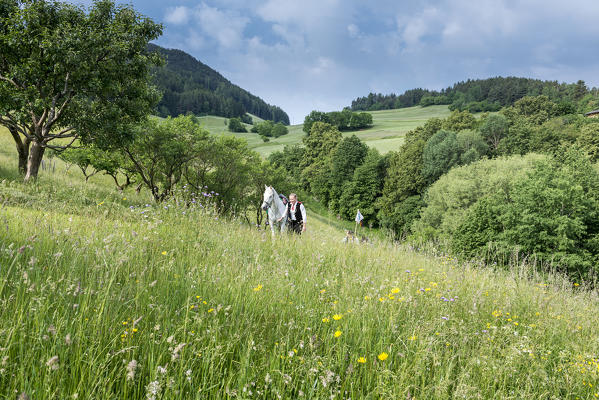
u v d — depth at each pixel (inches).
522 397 98.0
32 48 669.9
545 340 154.4
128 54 751.1
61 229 171.3
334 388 93.0
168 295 127.6
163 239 213.2
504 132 2785.4
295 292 154.6
